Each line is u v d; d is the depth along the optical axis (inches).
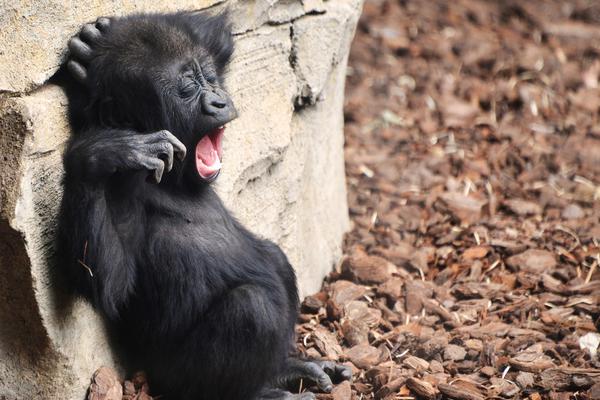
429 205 609.0
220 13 410.6
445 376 413.1
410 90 785.6
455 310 479.2
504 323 465.1
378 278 503.8
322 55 489.4
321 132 516.4
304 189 501.4
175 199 380.2
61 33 338.6
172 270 369.4
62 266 342.0
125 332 383.6
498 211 608.4
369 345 440.8
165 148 328.5
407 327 456.8
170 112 365.4
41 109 321.1
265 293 372.2
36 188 325.1
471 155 687.7
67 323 346.3
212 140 390.3
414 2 936.9
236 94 437.1
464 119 741.9
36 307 331.6
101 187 332.2
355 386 410.6
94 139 330.6
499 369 420.5
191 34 377.7
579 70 832.3
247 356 364.5
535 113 756.6
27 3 318.3
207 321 368.8
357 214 601.9
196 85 371.9
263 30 453.7
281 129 463.8
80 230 329.1
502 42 874.1
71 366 349.1
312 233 512.7
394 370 414.9
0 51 310.3
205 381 373.1
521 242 553.6
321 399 401.1
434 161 673.0
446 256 540.7
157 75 360.2
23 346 340.8
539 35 896.9
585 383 401.7
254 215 457.4
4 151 315.3
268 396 389.7
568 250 549.0
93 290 339.3
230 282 381.4
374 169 665.0
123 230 355.3
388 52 844.6
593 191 636.7
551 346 438.0
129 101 356.2
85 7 351.6
